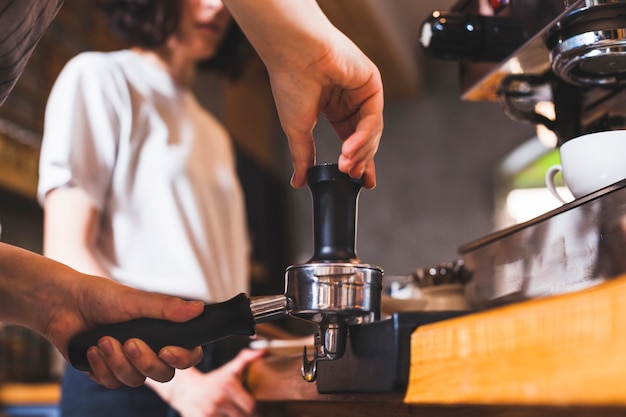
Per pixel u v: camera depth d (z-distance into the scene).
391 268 5.23
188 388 1.23
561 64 0.77
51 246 1.32
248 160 4.69
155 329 0.64
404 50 4.78
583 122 0.85
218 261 1.56
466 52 0.90
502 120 5.23
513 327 0.41
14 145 2.69
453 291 1.04
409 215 5.27
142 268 1.42
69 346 0.67
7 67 0.69
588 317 0.35
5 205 2.83
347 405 0.84
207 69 1.90
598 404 0.34
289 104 0.73
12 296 0.72
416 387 0.51
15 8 0.63
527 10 0.81
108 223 1.42
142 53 1.59
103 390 1.30
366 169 0.74
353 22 4.18
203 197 1.55
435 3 4.48
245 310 0.63
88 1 3.25
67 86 1.41
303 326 4.89
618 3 0.72
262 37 0.69
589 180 0.72
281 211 5.16
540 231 0.76
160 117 1.51
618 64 0.76
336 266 0.60
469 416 0.54
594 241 0.66
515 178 5.02
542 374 0.38
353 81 0.72
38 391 2.33
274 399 0.99
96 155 1.40
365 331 0.59
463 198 5.21
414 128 5.36
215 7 1.58
